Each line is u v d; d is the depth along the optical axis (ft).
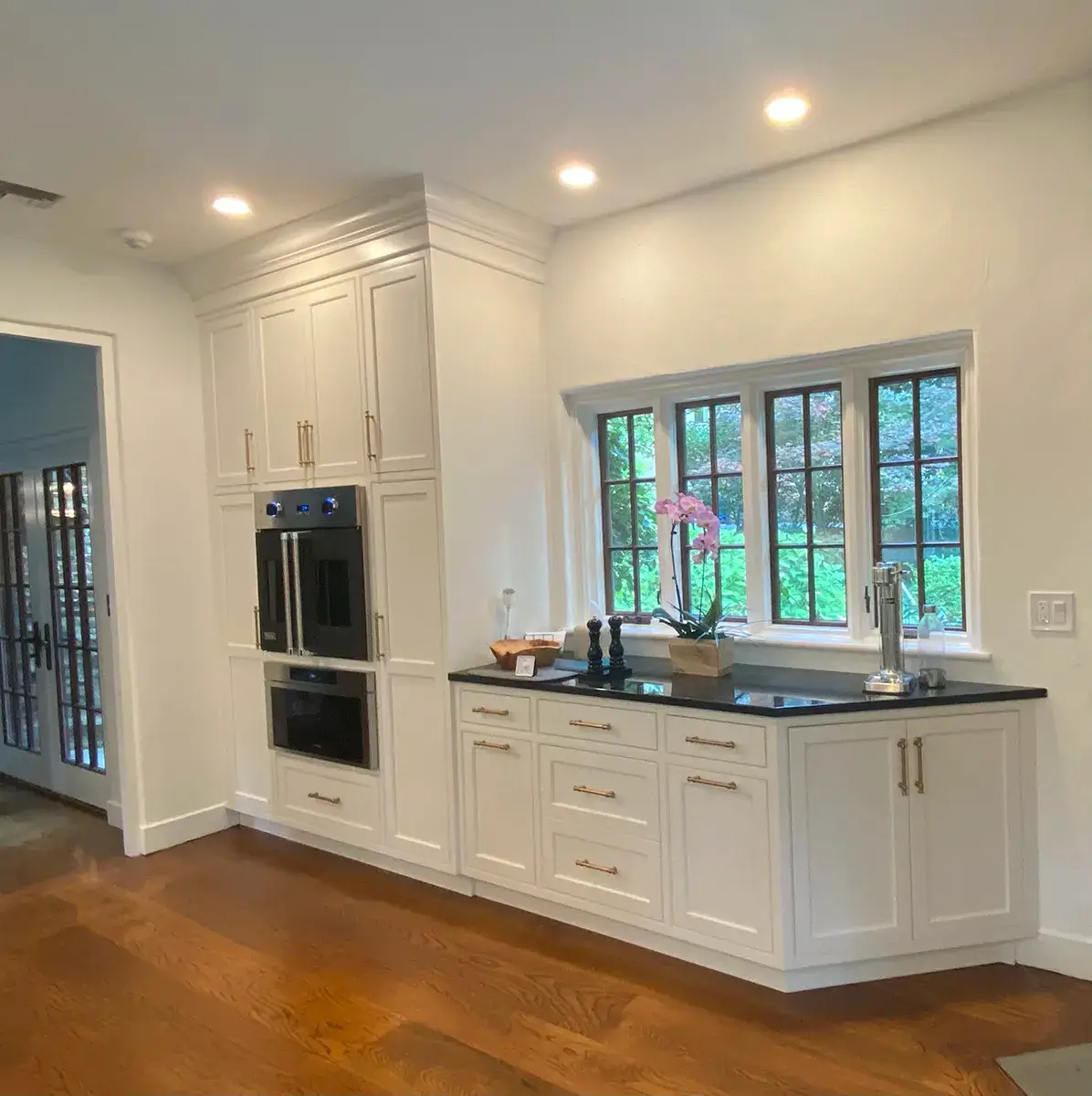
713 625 10.33
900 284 9.25
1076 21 7.12
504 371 11.50
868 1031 7.77
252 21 6.74
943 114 8.83
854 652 9.92
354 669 11.68
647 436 11.96
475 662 11.05
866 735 8.41
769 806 8.33
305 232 11.38
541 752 10.03
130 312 12.55
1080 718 8.43
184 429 13.17
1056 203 8.36
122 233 11.48
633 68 7.68
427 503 10.77
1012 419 8.69
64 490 14.65
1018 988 8.38
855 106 8.56
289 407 12.16
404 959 9.35
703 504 10.61
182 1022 8.26
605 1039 7.79
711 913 8.84
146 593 12.70
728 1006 8.25
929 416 9.76
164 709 12.89
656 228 11.01
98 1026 8.23
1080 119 8.20
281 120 8.48
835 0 6.70
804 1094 6.96
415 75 7.68
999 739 8.60
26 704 16.01
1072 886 8.53
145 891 11.28
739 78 7.90
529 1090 7.13
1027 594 8.67
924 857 8.54
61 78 7.55
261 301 12.39
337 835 12.15
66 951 9.72
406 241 10.62
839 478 10.40
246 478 12.83
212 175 9.77
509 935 9.84
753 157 9.72
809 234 9.82
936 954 8.75
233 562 13.15
